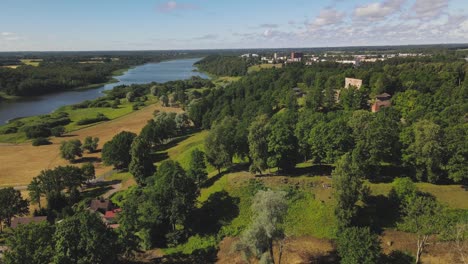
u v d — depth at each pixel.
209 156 80.88
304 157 77.56
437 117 82.44
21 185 103.56
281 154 69.75
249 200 65.88
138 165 93.94
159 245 62.31
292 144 70.88
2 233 71.62
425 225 48.19
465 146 58.53
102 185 100.25
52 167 119.69
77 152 125.81
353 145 67.44
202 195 72.81
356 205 56.38
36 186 83.75
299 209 61.19
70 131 169.25
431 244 49.72
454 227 47.66
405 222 53.69
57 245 43.56
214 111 150.62
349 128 69.81
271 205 45.94
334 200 60.56
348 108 119.25
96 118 188.38
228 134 80.31
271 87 186.00
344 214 54.06
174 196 63.69
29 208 85.69
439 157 60.41
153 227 62.66
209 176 84.50
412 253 48.97
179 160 104.62
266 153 70.25
